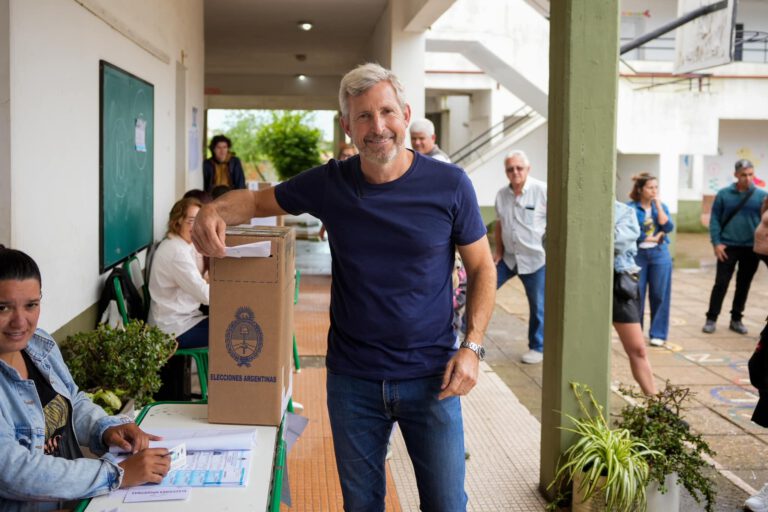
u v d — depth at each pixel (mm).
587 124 3449
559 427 3551
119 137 4695
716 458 4355
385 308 2328
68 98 3643
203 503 1835
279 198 2430
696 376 6004
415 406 2379
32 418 2086
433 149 5344
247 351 2230
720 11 7770
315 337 6891
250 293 2205
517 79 11500
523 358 6340
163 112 6406
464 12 11008
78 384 3160
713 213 7500
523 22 11156
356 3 10039
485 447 4367
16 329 2064
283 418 2326
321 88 17750
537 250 6164
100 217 4242
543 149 15359
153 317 4344
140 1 5359
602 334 3539
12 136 2914
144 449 2020
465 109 20172
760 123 18594
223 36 12727
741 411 5172
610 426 4484
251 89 17609
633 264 4605
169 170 6715
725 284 7469
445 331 2402
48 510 2062
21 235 3029
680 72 8812
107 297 4188
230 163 9609
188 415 2371
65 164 3602
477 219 2365
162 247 4332
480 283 2385
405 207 2287
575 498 3357
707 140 13086
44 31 3281
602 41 3422
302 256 12672
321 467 3990
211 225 2156
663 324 6922
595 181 3479
